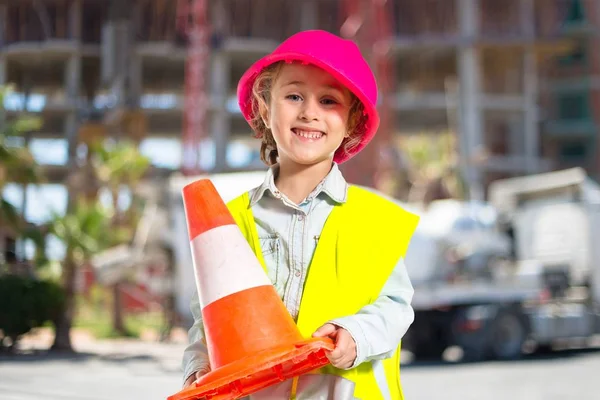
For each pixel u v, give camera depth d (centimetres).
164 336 2236
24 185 1961
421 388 1151
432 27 5650
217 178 1591
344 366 202
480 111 5547
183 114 5488
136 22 5453
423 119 6006
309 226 228
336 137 225
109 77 5353
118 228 3120
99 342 2336
